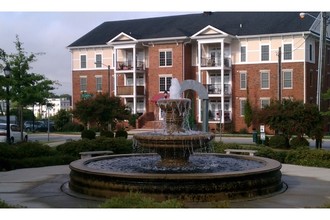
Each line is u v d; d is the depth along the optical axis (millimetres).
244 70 46969
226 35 45625
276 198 9867
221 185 9484
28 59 29234
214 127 46938
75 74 55219
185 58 48781
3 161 15375
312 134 24312
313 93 45781
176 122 12289
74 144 18766
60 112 56219
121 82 52469
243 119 46812
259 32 45844
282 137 25594
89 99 34438
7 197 10078
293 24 45344
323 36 33188
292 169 15062
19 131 33031
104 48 53469
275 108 25500
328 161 16234
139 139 11734
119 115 34344
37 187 11422
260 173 10039
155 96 46875
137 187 9438
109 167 12219
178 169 11734
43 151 17906
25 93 28375
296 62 44656
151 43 49938
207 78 48469
